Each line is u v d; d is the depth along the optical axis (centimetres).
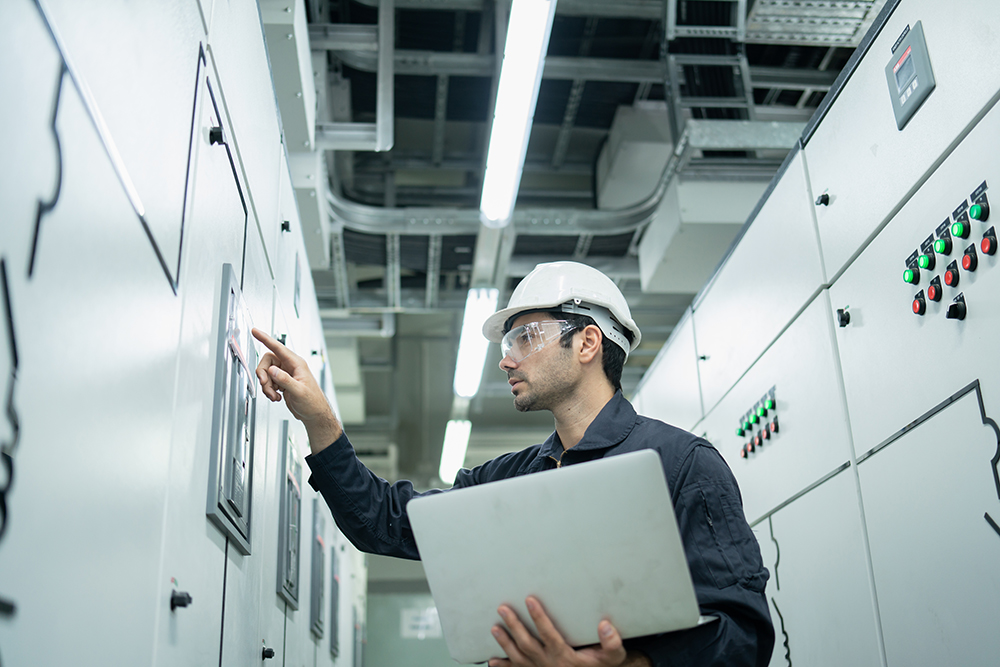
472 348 465
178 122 103
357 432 718
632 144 422
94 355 72
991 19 137
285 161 225
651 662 105
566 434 139
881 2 316
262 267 177
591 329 140
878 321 177
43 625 61
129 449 81
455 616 102
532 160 472
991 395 138
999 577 138
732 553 113
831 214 199
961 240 146
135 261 84
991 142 137
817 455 208
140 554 84
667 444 125
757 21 331
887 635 175
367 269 529
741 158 366
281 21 266
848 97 190
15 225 57
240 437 137
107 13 77
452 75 396
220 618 122
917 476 163
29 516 59
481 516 98
